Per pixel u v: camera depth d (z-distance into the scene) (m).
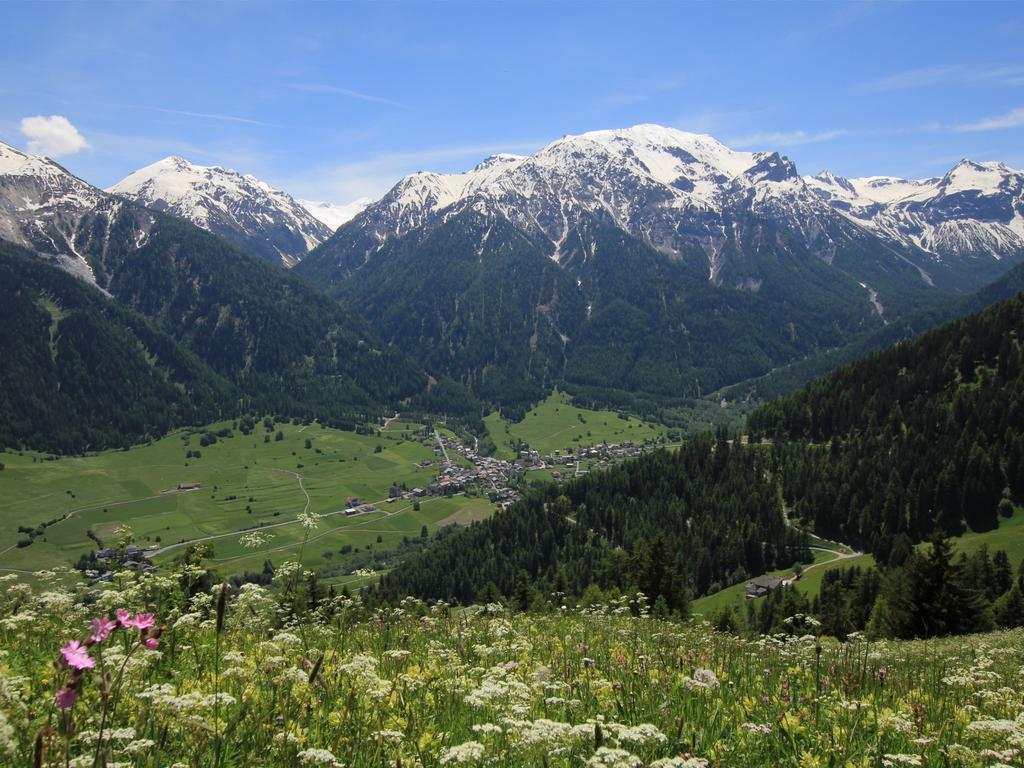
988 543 92.62
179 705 4.72
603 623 17.33
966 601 39.00
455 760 4.64
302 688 6.27
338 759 4.95
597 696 7.42
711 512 131.12
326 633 11.51
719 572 114.50
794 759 5.81
